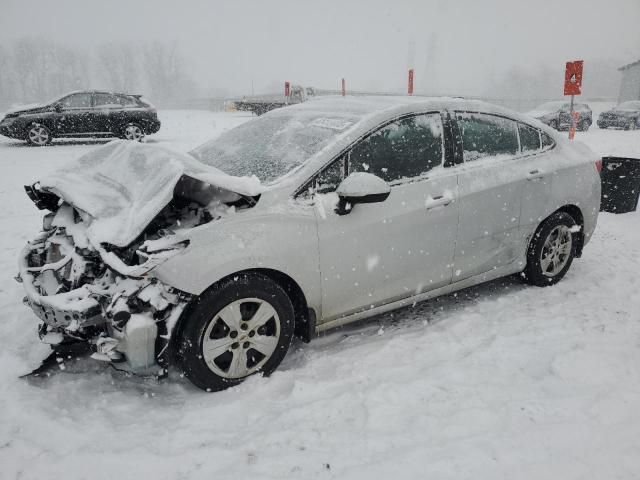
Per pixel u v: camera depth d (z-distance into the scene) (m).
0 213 6.62
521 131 4.07
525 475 2.21
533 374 3.00
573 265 4.85
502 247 3.91
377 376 3.00
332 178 3.14
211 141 4.09
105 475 2.23
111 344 2.59
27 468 2.26
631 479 2.19
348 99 3.93
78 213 3.27
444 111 3.62
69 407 2.73
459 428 2.51
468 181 3.61
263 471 2.25
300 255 2.97
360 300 3.30
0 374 2.97
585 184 4.33
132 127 14.17
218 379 2.86
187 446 2.44
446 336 3.49
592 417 2.57
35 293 2.84
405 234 3.34
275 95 25.23
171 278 2.61
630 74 39.97
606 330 3.49
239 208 2.90
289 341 3.07
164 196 2.68
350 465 2.29
